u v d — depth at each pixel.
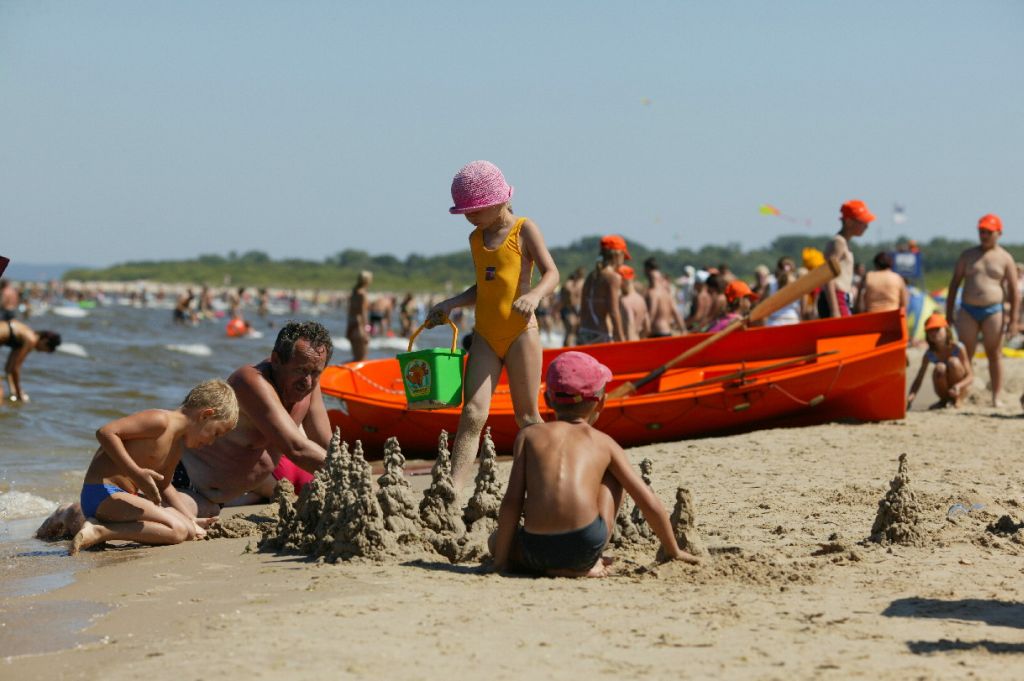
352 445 32.84
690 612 12.52
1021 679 10.01
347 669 10.49
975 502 19.58
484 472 17.72
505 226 18.48
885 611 12.54
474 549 15.82
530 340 18.48
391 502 16.39
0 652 11.51
